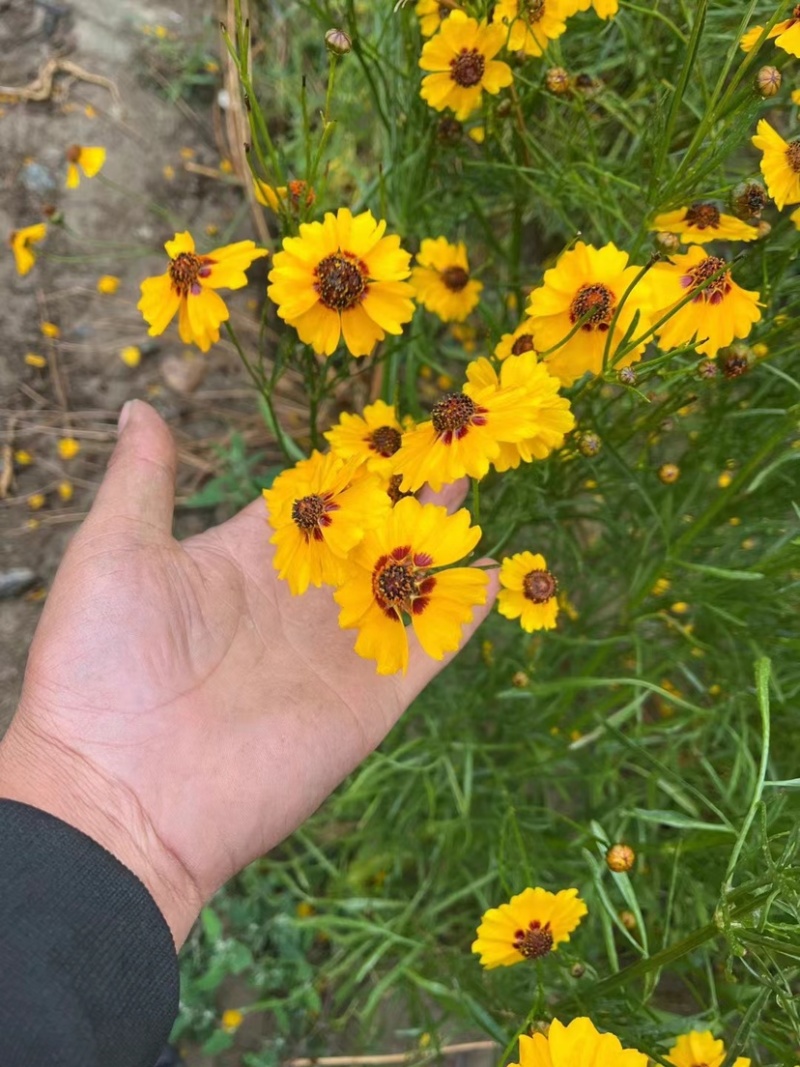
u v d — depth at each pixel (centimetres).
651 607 28
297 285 20
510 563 24
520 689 28
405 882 37
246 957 33
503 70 23
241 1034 35
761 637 27
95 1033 18
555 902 21
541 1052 17
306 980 34
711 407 27
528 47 23
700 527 24
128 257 42
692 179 20
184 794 23
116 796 22
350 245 20
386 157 32
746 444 27
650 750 36
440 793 35
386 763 33
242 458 39
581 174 28
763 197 21
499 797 34
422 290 29
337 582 18
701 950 27
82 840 20
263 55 43
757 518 28
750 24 25
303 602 27
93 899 19
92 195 42
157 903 22
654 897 29
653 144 22
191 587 25
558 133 28
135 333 42
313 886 37
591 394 23
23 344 41
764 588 27
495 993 28
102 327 42
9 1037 17
